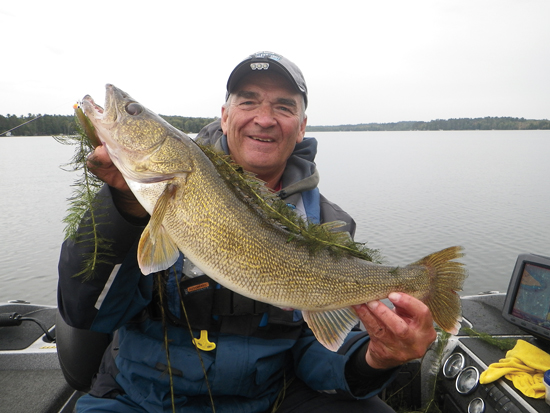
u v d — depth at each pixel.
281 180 0.78
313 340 0.63
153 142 0.50
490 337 0.69
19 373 0.76
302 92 0.71
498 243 2.34
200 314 0.55
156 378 0.53
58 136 0.49
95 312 0.52
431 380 0.69
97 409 0.53
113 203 0.48
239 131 0.70
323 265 0.55
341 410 0.59
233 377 0.54
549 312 0.60
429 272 0.59
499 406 0.54
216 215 0.51
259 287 0.52
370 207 3.37
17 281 1.88
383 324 0.51
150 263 0.48
